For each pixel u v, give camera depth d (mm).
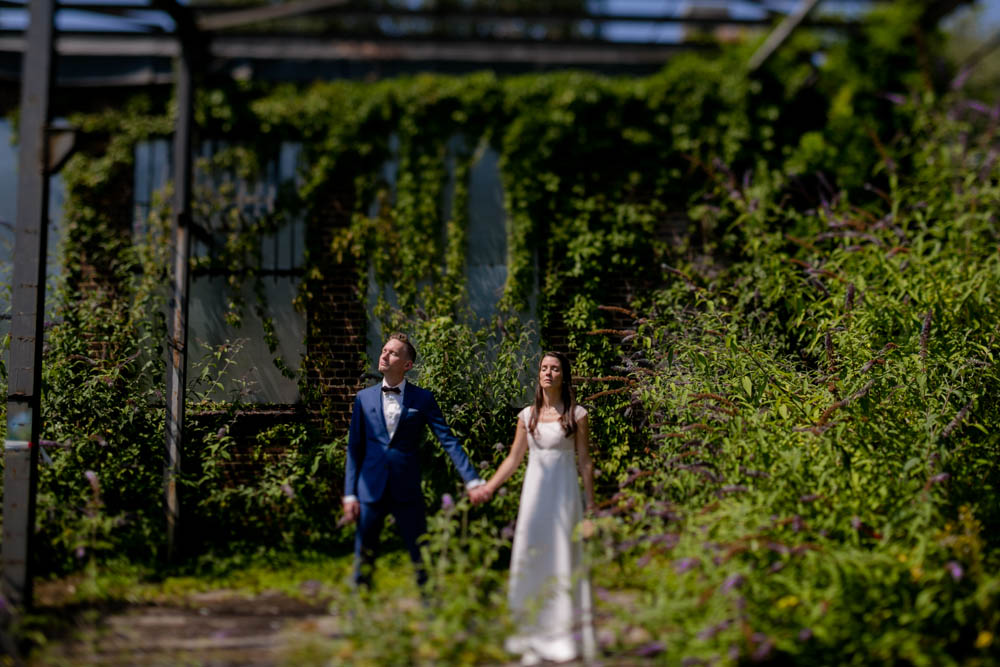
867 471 3896
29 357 4152
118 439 5188
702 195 6578
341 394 6047
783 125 6891
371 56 7621
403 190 6496
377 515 3848
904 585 3379
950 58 7305
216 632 3709
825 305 5410
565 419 3828
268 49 7359
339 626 3346
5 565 3900
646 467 4934
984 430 4086
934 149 6602
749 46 7117
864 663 3059
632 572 3773
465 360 5531
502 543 3773
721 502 3760
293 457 5383
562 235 6383
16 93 6832
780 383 4523
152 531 4980
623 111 6801
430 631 3277
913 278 5066
